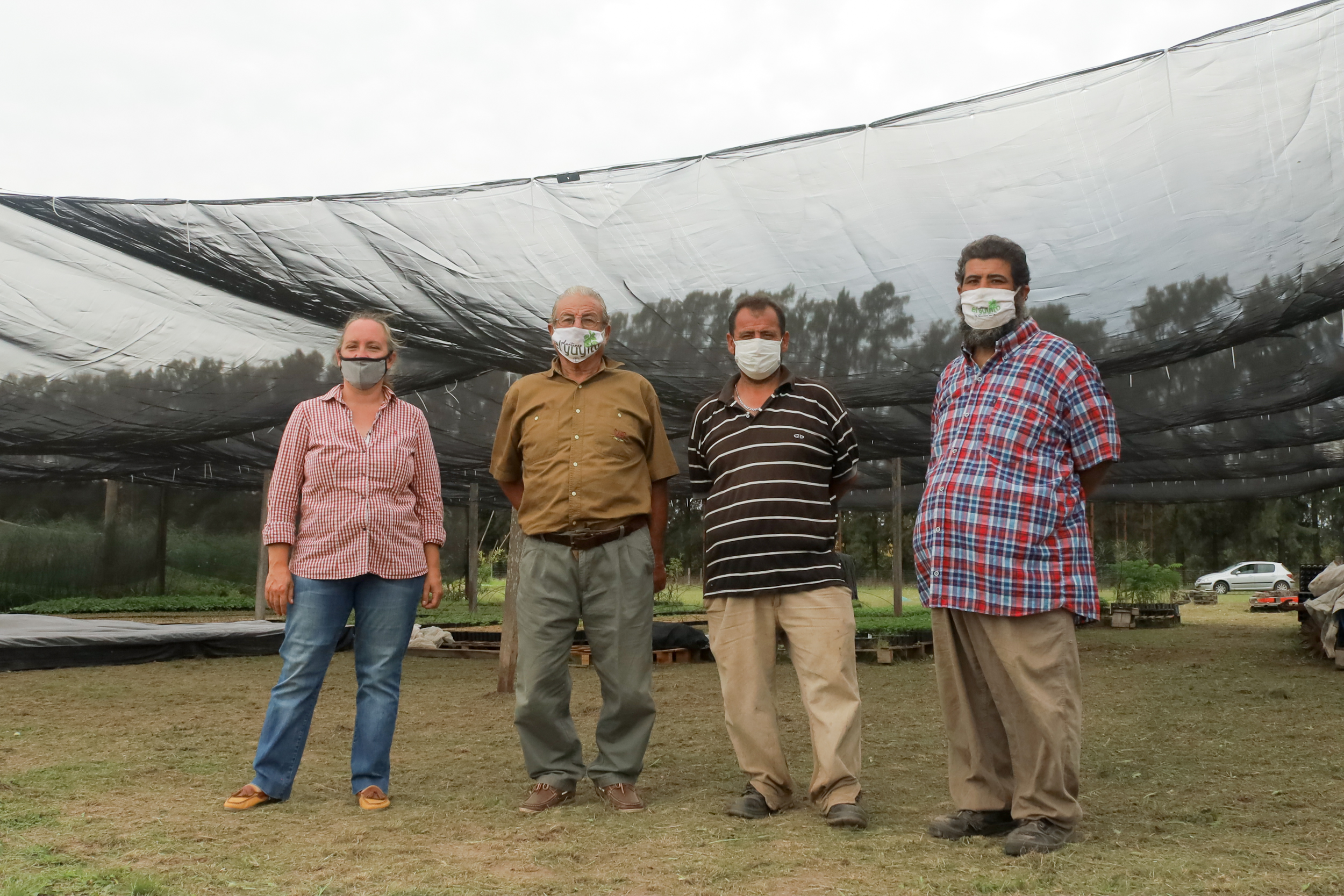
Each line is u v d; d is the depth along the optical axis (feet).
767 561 11.83
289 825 11.32
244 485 64.28
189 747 16.71
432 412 42.11
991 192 20.39
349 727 19.33
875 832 11.00
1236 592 101.71
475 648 36.06
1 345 30.53
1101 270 22.41
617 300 24.94
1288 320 26.04
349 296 27.09
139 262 26.78
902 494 59.31
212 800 12.63
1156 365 28.55
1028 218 20.77
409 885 8.92
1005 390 10.68
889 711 21.66
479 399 40.78
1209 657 33.88
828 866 9.52
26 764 15.01
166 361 31.78
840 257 22.66
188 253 25.88
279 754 12.43
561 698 12.75
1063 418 10.58
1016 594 10.18
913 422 41.34
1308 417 43.39
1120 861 9.64
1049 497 10.35
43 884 8.71
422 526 13.30
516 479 13.75
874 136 20.17
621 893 8.70
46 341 30.30
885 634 33.88
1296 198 19.65
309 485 12.73
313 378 33.65
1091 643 40.98
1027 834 10.01
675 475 13.30
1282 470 56.90
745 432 12.21
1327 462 54.13
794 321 24.76
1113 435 10.46
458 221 23.35
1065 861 9.59
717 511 12.23
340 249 24.89
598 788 12.69
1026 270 10.93
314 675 12.59
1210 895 8.50
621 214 22.43
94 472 56.59
